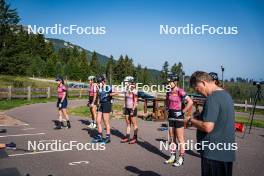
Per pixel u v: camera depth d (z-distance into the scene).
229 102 4.16
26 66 63.16
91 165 7.99
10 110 20.11
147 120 17.34
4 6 60.03
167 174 7.36
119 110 21.83
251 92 33.28
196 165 8.16
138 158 8.75
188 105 7.82
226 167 4.12
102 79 10.64
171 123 8.27
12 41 61.28
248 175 7.45
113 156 8.93
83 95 40.25
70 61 103.38
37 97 30.56
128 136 10.93
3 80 50.75
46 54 109.94
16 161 8.28
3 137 11.44
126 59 106.44
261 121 18.47
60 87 13.50
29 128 13.48
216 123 4.13
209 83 4.27
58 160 8.44
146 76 99.00
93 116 13.77
